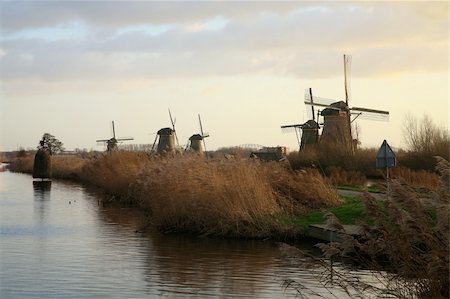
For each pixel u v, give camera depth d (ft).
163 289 35.04
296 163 132.57
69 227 65.82
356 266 35.96
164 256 46.80
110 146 244.22
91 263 43.50
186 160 70.90
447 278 24.44
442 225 23.97
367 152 132.98
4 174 251.19
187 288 35.32
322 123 157.58
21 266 42.19
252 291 34.35
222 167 65.26
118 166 108.68
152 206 69.21
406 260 25.34
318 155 133.49
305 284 35.68
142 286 35.73
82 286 35.83
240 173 62.54
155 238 57.26
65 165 205.67
